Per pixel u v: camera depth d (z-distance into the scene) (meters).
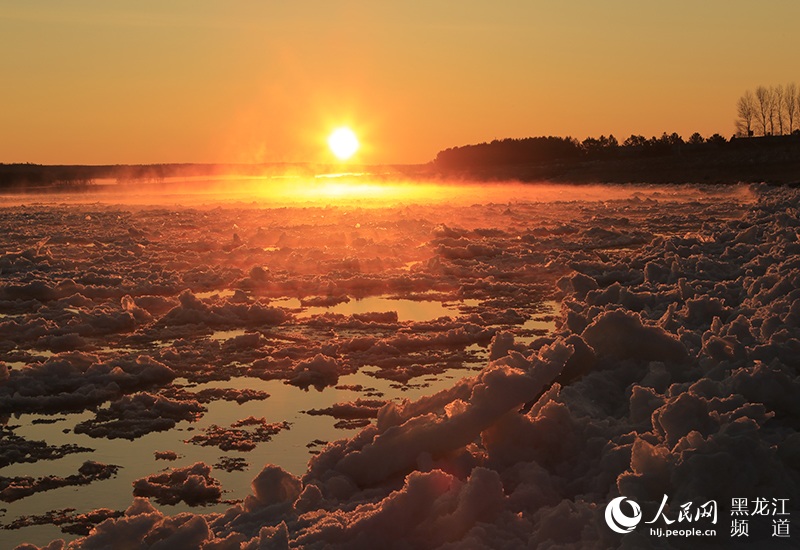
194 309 12.77
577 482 5.36
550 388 6.73
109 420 8.02
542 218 30.66
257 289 15.60
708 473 4.82
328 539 4.65
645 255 17.14
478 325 11.90
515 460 5.65
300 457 6.95
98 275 16.55
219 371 9.73
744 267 13.63
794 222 18.72
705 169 71.75
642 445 5.00
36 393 8.76
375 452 5.70
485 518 4.79
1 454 7.11
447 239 22.17
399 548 4.65
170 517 4.89
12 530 5.75
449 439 5.67
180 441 7.40
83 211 38.00
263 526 5.00
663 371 6.91
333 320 12.41
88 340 11.50
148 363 9.58
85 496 6.28
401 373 9.52
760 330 8.23
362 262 18.05
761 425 5.80
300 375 9.27
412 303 14.09
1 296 14.56
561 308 11.91
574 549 4.36
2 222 30.84
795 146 75.50
